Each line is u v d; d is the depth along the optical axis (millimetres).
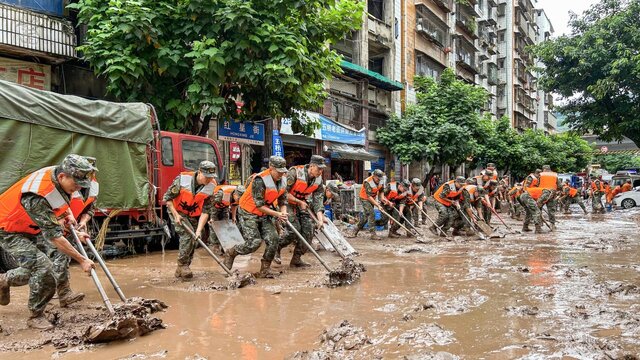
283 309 4457
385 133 21984
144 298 4918
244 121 12797
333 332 3539
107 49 9148
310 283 5711
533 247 9211
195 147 9352
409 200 11844
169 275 6453
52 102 6715
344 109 20406
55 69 11555
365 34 22328
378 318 4086
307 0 9914
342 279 5605
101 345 3498
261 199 5973
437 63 30062
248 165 14492
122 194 7598
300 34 10086
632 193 25953
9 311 4562
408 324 3883
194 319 4148
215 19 9453
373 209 10836
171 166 8828
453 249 9000
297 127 12070
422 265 7055
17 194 3943
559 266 6785
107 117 7383
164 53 9273
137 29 8922
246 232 6176
